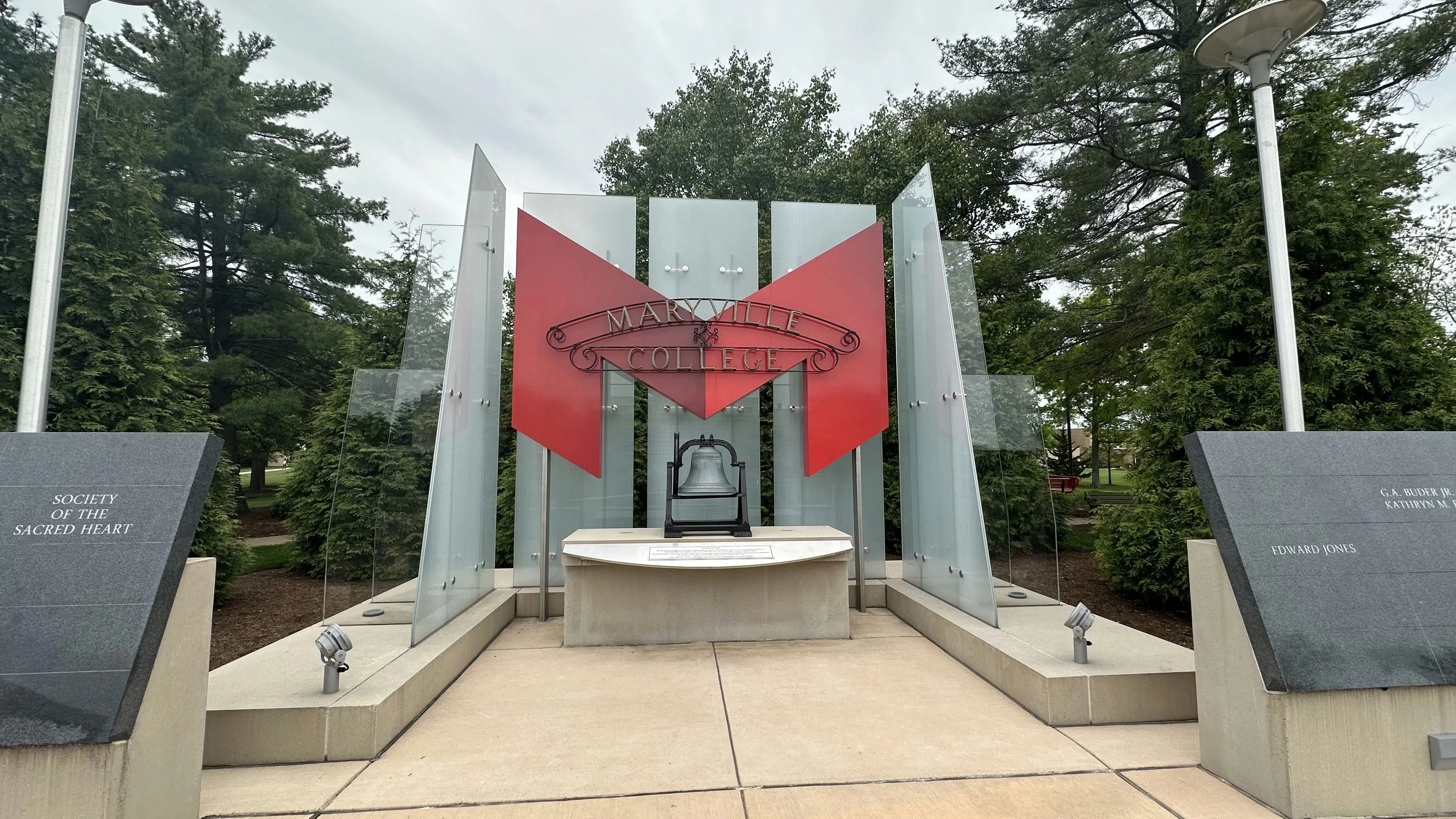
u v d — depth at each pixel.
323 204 20.44
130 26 17.33
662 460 7.18
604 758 3.45
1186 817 2.79
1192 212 7.21
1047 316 14.59
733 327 6.59
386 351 9.72
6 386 7.82
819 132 18.78
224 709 3.43
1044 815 2.84
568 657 5.24
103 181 8.94
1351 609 2.88
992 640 4.68
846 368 6.71
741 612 5.69
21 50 14.19
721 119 18.09
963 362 6.56
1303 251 6.46
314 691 3.71
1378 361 5.95
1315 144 6.45
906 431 7.12
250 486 23.31
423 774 3.27
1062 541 11.64
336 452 10.24
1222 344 6.70
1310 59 11.00
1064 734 3.71
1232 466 3.18
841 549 5.67
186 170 18.30
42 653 2.33
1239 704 3.03
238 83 18.86
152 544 2.56
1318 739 2.77
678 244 7.31
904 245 7.23
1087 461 26.97
